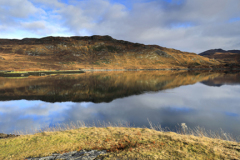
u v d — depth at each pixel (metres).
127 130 9.78
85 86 46.28
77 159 6.13
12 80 62.25
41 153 6.93
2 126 15.77
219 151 6.00
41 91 37.66
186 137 7.87
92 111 20.83
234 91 36.00
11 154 6.99
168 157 5.71
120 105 23.89
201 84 48.78
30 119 18.05
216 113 18.95
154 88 41.78
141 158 5.73
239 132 12.87
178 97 29.66
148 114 18.86
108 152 6.58
